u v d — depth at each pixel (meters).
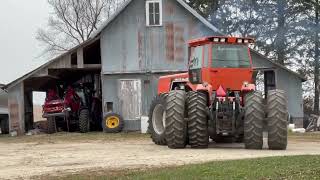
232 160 11.90
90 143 20.73
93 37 30.14
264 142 17.88
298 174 9.53
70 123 30.66
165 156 13.91
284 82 30.98
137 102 30.30
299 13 41.47
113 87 30.38
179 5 30.41
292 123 30.62
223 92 15.88
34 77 30.62
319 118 31.89
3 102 33.09
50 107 29.50
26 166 12.99
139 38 30.48
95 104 32.31
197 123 15.63
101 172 11.36
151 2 30.41
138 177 10.20
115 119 29.08
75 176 10.94
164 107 17.30
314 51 42.69
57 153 16.14
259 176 9.47
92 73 34.41
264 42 41.97
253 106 15.12
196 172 10.16
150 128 18.25
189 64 17.22
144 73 30.34
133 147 17.55
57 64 30.23
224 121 15.48
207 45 16.33
